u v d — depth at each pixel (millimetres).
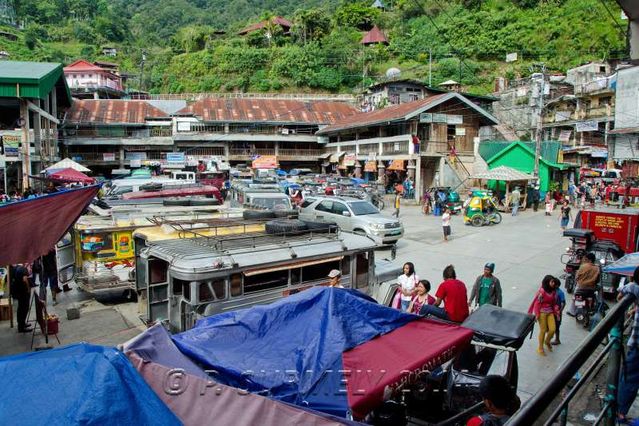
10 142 24359
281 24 83812
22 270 9180
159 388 3289
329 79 70062
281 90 70750
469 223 24016
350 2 90625
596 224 14422
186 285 7430
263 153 51375
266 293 7984
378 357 4129
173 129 48375
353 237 9641
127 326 9719
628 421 4469
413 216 27328
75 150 47094
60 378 2617
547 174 33281
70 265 11977
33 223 6988
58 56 84188
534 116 48812
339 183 32844
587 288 9953
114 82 70312
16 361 2762
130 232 11188
